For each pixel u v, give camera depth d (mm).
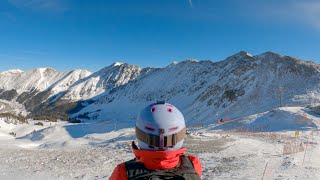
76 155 25000
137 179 2229
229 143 32312
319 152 25188
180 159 2408
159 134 2252
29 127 160000
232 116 139250
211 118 146250
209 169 17734
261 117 62156
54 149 31422
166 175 2234
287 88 152000
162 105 2400
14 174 17469
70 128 107125
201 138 36938
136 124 2387
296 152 24672
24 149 31219
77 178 16719
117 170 2305
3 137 92438
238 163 19766
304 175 15492
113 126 125500
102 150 28656
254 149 27609
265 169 16438
